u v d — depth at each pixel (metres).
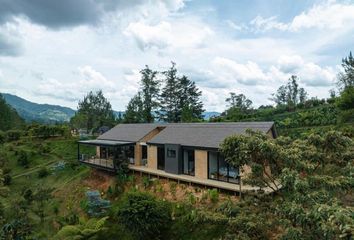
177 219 16.91
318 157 9.29
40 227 21.06
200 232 15.08
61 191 28.98
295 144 9.95
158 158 25.61
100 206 21.73
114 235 18.11
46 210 24.64
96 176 29.03
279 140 10.46
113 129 34.75
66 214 23.17
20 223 15.43
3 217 19.09
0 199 22.72
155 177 23.86
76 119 62.97
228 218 9.45
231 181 19.69
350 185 8.34
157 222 16.05
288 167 8.53
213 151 20.33
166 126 28.31
